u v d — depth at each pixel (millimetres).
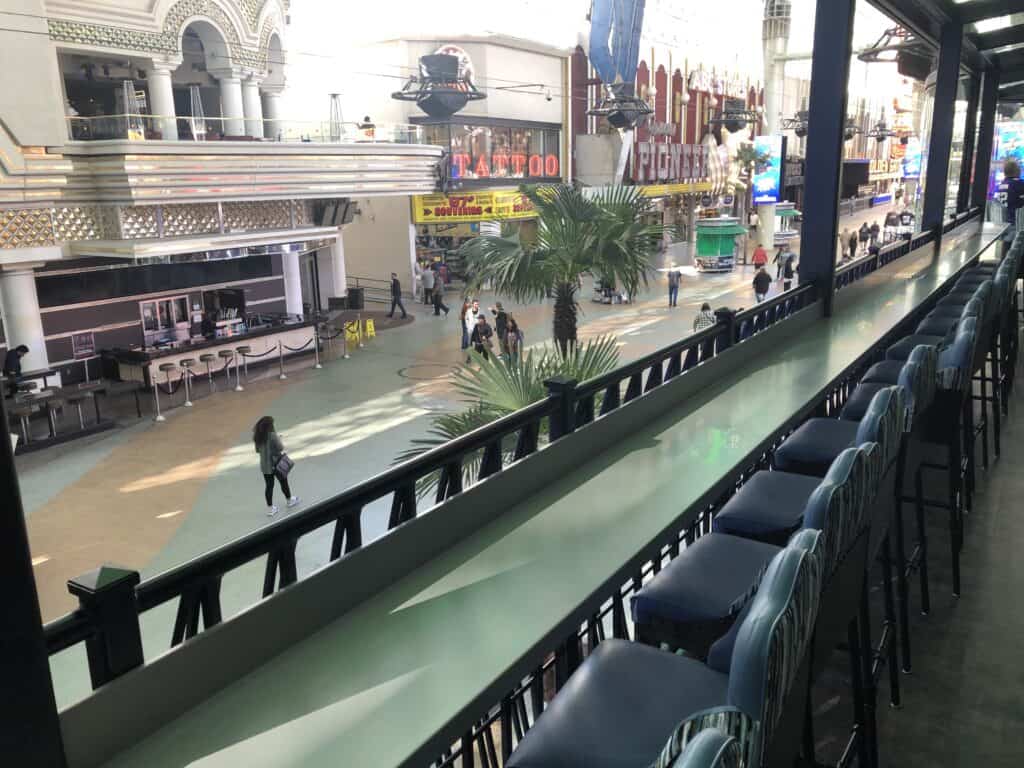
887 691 2947
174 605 6703
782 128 40594
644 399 4160
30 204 13719
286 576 2219
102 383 13219
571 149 30859
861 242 31500
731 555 2576
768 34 38781
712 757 1031
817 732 2811
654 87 34281
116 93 18578
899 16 10188
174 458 11359
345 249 28562
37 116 13531
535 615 2287
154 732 1828
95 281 15766
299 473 10602
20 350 13375
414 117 26438
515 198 27891
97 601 1716
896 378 4512
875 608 3498
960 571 3803
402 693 1942
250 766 1711
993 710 2812
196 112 17172
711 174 39938
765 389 4809
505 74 27797
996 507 4500
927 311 8070
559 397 3430
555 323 8383
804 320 6770
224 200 16078
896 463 2947
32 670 1530
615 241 7727
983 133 17891
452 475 2855
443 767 2451
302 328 17625
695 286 27734
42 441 11938
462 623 2260
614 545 2738
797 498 3021
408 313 24188
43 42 13547
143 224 15086
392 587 2494
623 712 1840
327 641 2193
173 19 16078
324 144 18031
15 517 1485
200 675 1931
